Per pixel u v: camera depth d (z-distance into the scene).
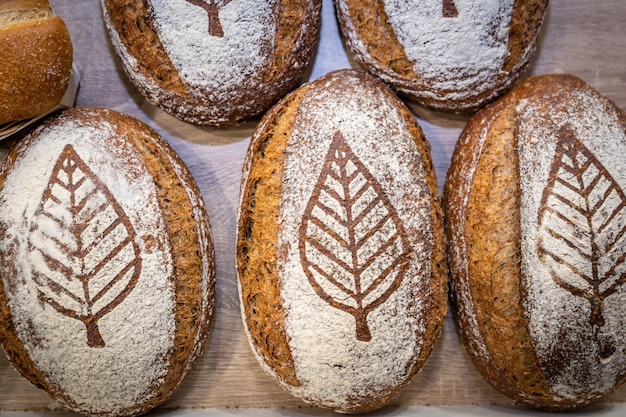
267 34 0.59
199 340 0.60
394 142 0.57
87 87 0.64
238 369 0.64
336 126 0.57
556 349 0.57
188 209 0.59
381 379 0.57
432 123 0.65
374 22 0.60
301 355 0.57
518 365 0.58
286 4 0.59
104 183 0.57
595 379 0.58
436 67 0.60
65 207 0.56
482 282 0.58
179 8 0.58
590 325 0.57
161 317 0.57
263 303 0.57
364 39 0.61
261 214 0.57
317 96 0.58
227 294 0.64
